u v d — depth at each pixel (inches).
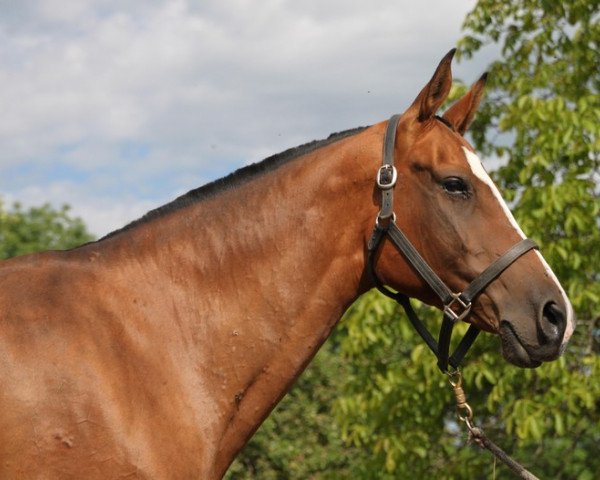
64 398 104.3
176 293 115.8
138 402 108.5
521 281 116.6
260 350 117.5
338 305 122.2
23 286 110.5
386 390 253.8
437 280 119.5
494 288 117.4
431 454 269.7
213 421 113.8
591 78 265.1
